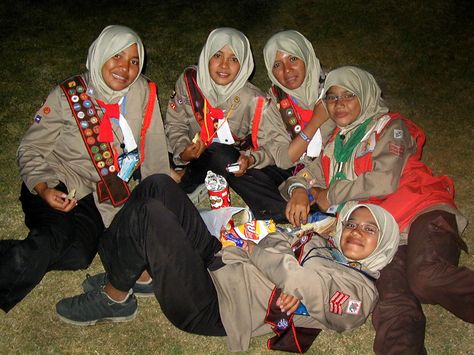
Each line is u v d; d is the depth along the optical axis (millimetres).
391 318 2557
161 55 4691
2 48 4719
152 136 3113
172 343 2736
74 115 2924
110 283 2639
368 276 2580
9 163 3697
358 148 3039
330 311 2475
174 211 2635
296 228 3000
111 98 2967
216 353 2703
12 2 5320
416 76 4543
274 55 3363
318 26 5070
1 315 2820
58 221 2781
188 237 2656
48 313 2844
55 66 4531
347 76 3021
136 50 2938
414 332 2508
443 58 4734
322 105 3303
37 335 2736
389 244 2648
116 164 3016
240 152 3467
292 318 2543
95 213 3021
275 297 2508
